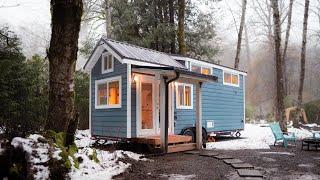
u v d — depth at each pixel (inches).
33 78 461.4
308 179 252.8
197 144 443.2
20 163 233.8
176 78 391.9
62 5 283.0
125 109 423.5
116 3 777.6
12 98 421.4
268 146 472.7
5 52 422.3
